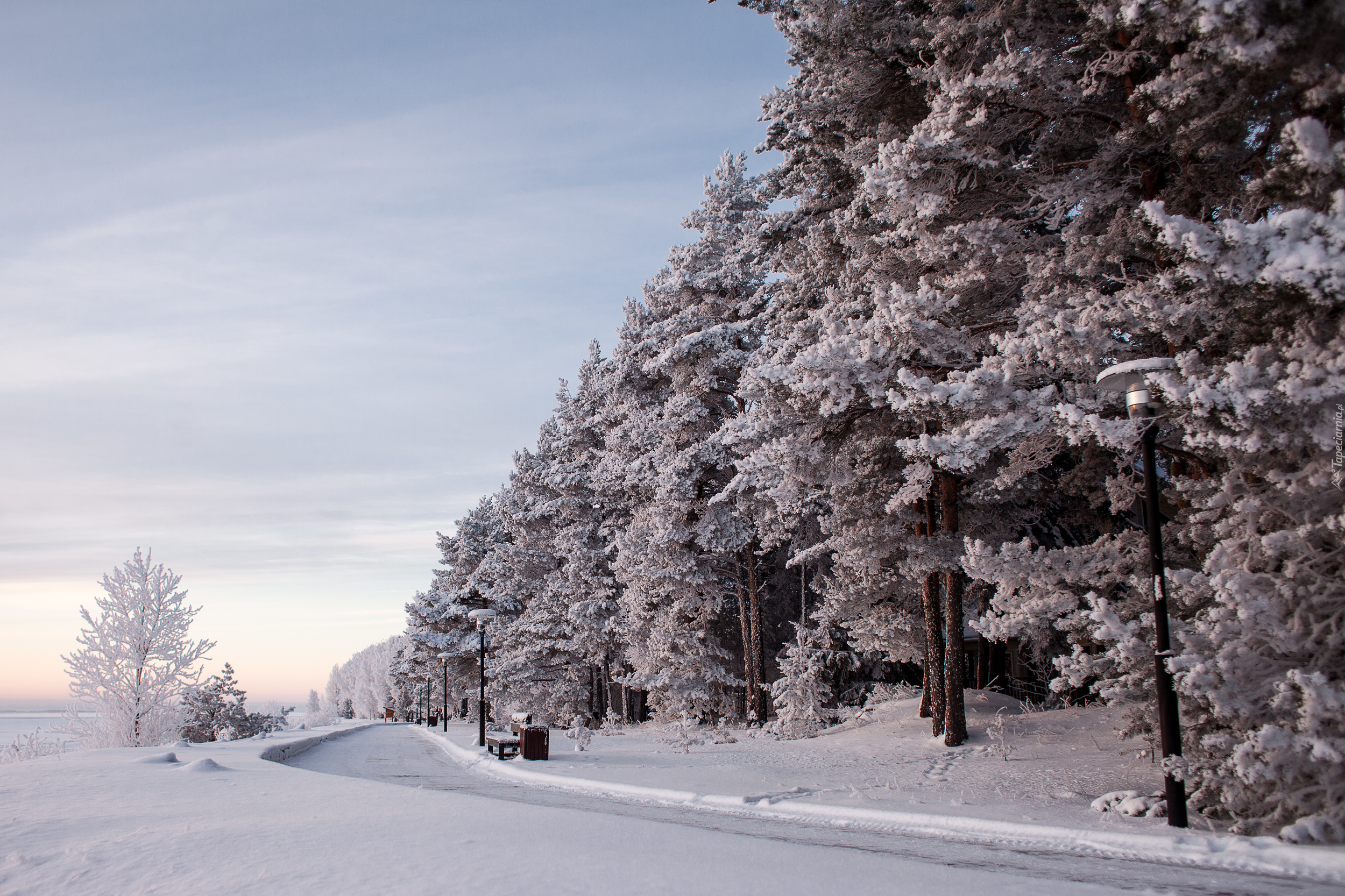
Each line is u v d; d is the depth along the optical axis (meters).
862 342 13.84
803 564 28.97
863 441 18.16
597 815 10.16
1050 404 12.41
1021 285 16.44
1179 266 9.95
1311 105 8.60
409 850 7.23
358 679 182.25
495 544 63.72
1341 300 8.25
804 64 19.09
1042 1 13.99
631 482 35.38
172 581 31.61
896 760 17.62
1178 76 10.36
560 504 46.16
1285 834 8.02
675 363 32.78
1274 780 8.68
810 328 18.64
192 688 31.44
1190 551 11.89
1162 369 10.02
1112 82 13.84
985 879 6.29
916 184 13.68
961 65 14.41
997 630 12.15
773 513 24.06
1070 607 11.82
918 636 23.12
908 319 13.32
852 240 18.20
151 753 20.69
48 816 9.77
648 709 45.47
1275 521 9.58
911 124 17.80
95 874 6.34
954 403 12.22
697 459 31.34
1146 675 10.84
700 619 32.28
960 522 20.02
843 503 20.34
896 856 7.59
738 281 33.75
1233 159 10.97
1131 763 14.07
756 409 17.67
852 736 22.69
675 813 11.41
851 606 22.75
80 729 29.81
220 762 19.75
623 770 17.89
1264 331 9.30
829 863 6.92
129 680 30.23
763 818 10.91
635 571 32.56
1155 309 10.43
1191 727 10.23
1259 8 8.41
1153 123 10.68
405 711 117.88
